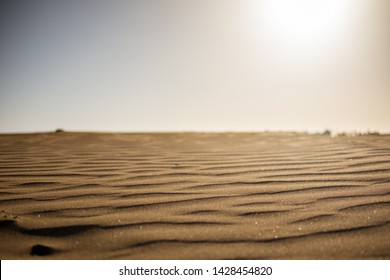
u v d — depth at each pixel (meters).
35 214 2.34
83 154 4.88
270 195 2.70
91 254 1.83
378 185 2.92
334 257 1.76
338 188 2.86
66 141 6.77
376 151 4.46
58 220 2.23
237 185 3.01
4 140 6.87
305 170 3.53
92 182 3.17
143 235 2.00
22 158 4.50
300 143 5.72
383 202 2.48
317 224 2.12
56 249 1.88
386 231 2.02
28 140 6.91
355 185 2.94
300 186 2.94
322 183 3.01
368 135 6.94
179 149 5.41
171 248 1.85
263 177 3.27
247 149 5.19
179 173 3.53
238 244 1.88
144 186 3.02
